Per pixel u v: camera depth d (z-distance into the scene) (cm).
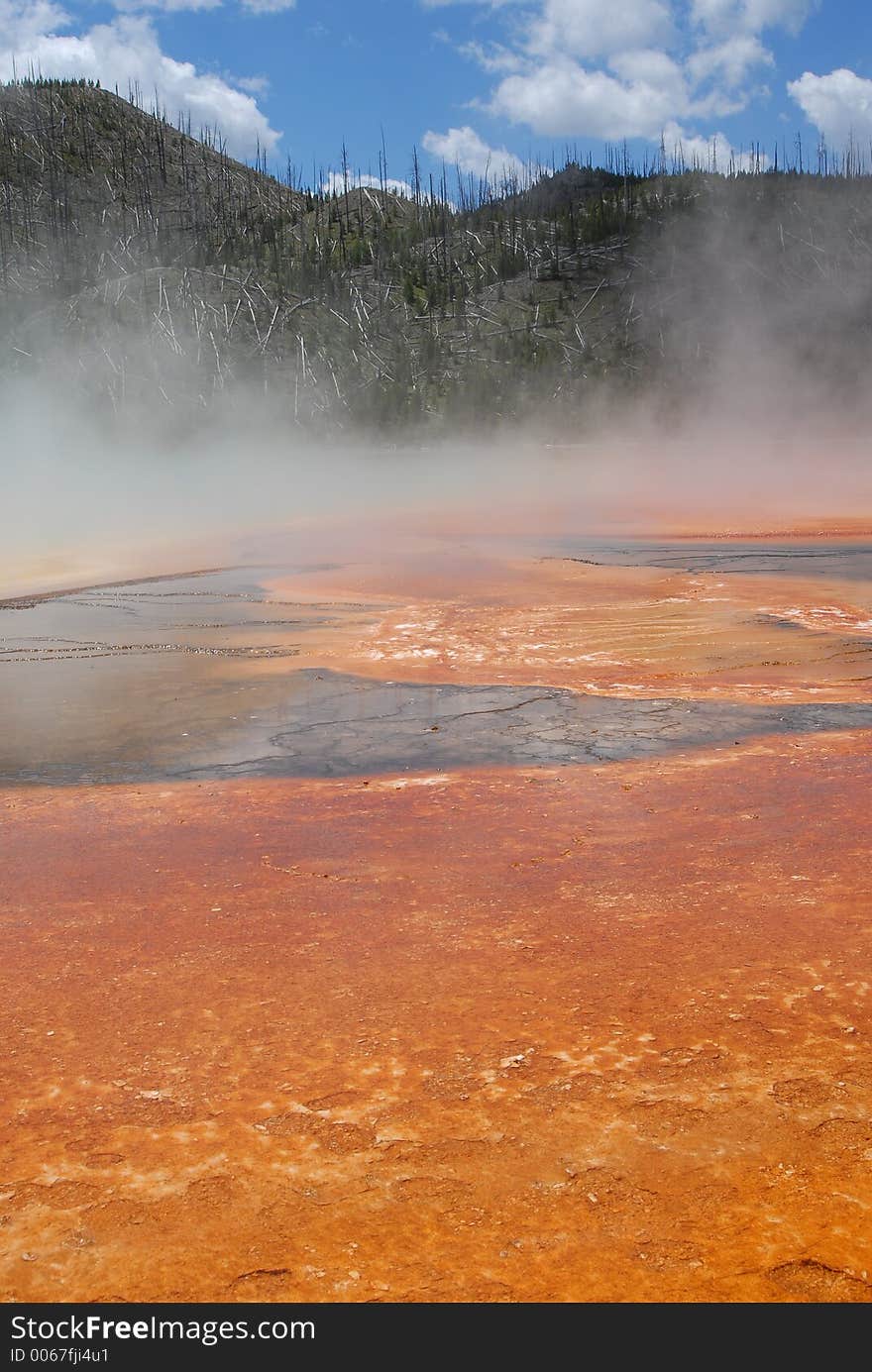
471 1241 196
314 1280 186
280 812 493
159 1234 200
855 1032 271
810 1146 222
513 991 301
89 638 1056
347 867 413
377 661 906
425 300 14012
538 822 468
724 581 1370
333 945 337
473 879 397
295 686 813
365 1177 215
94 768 586
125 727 684
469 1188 211
